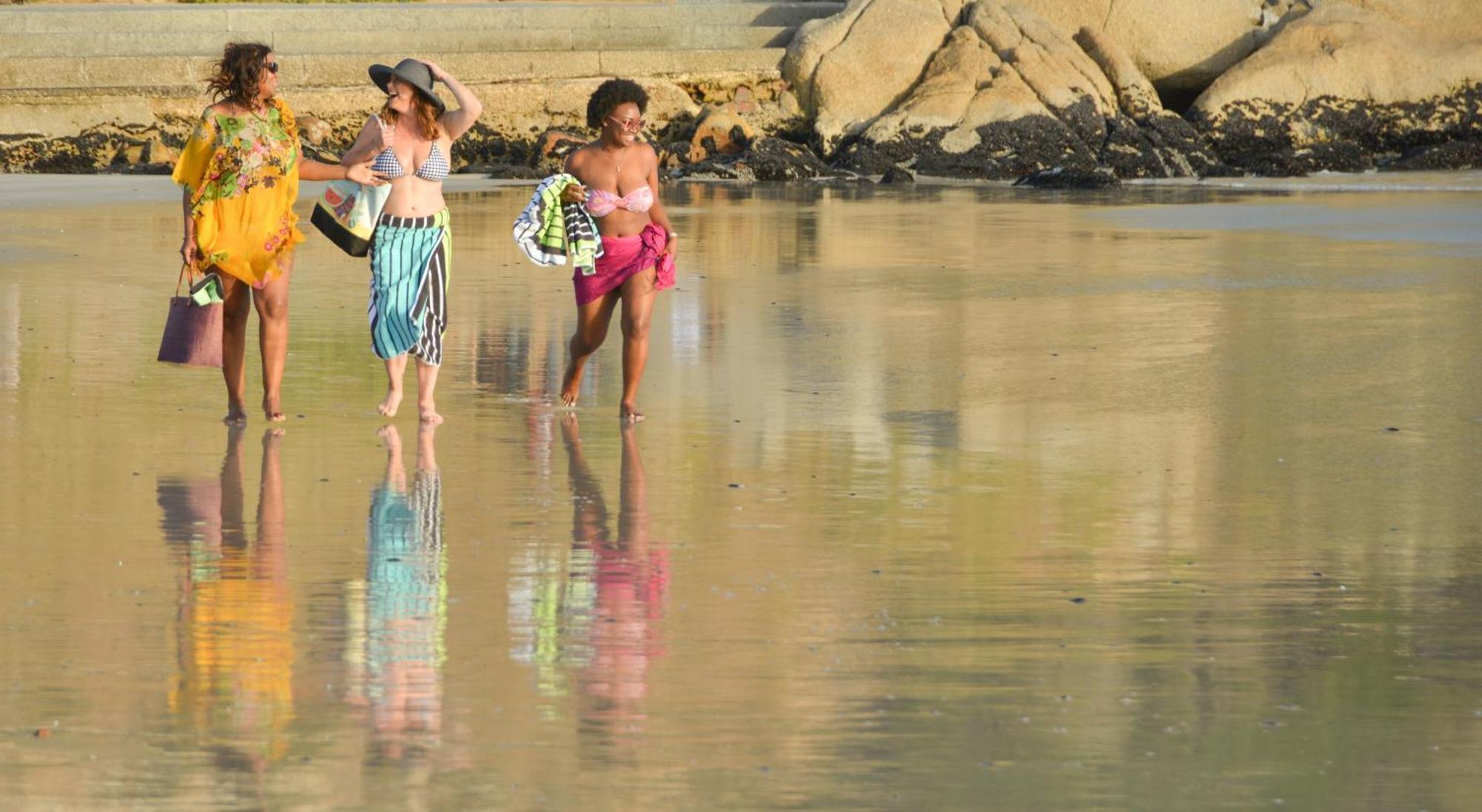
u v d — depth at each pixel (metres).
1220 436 35.25
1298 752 18.25
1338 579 24.80
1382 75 138.75
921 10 139.88
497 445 34.22
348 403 38.69
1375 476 31.66
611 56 135.50
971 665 20.84
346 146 131.50
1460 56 139.62
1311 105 137.88
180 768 17.50
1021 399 39.41
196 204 35.47
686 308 54.31
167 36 129.75
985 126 131.88
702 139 131.38
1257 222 87.19
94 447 33.28
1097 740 18.48
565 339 48.03
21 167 123.31
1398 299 55.78
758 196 107.62
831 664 20.86
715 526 27.75
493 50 137.62
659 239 36.91
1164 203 101.56
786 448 34.03
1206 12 142.12
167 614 22.56
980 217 90.50
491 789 17.06
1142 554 26.16
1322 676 20.59
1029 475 31.67
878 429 35.97
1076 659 21.12
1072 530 27.61
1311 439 34.88
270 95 36.00
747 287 59.53
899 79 136.75
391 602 23.25
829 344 47.31
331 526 27.45
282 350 36.38
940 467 32.28
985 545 26.61
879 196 108.44
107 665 20.53
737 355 45.53
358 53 135.38
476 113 36.47
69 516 27.73
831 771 17.61
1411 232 80.38
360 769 17.52
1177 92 144.12
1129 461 32.88
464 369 43.31
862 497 29.86
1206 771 17.73
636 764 17.70
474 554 25.81
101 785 17.05
